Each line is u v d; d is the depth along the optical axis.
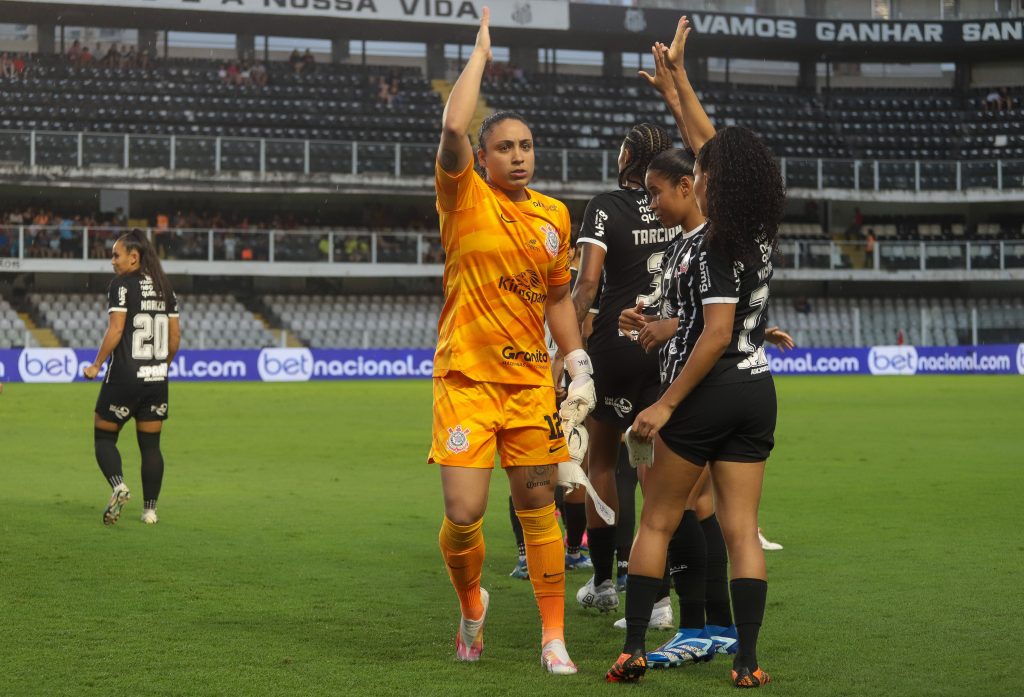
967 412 37.62
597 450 10.67
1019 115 85.88
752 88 89.12
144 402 15.19
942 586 11.10
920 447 26.48
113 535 14.25
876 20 85.81
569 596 11.27
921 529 14.79
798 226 81.50
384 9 79.38
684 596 8.70
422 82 83.81
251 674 8.00
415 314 72.62
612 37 84.88
